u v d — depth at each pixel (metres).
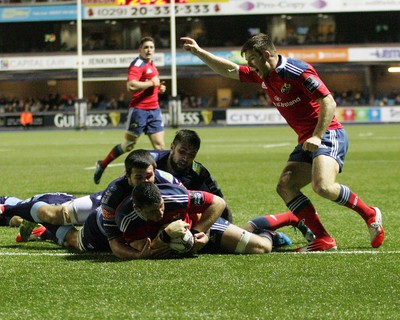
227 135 41.81
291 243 8.55
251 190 14.54
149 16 60.53
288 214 8.46
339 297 5.89
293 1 60.72
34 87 66.06
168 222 7.44
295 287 6.22
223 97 64.81
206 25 64.00
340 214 11.05
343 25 63.91
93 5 60.84
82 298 5.95
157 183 7.48
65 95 66.25
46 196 8.68
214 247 7.74
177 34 63.81
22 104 62.84
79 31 53.88
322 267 7.01
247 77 8.73
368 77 62.62
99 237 7.86
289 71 7.86
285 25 63.91
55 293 6.12
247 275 6.69
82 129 54.06
